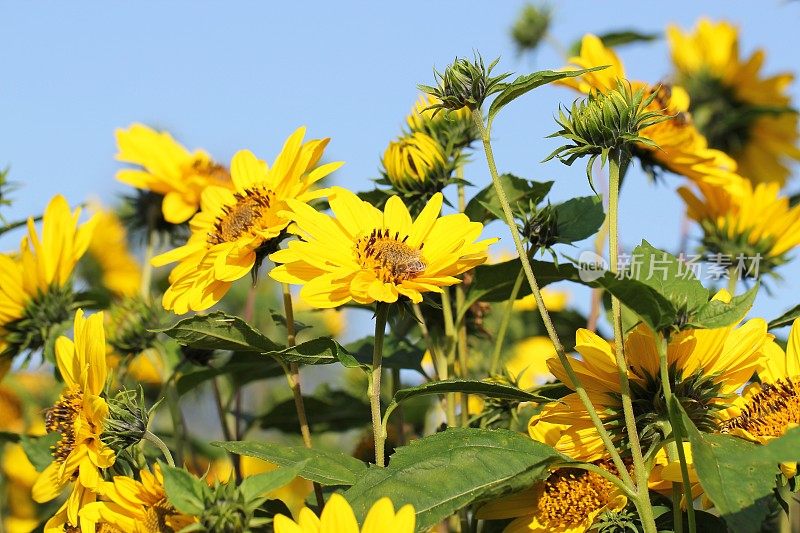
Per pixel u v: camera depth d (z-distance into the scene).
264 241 1.16
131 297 1.30
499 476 1.08
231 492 1.06
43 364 1.28
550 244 1.21
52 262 1.29
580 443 1.12
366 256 1.12
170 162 1.35
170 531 1.11
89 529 1.11
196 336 1.15
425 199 1.24
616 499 1.14
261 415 1.31
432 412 1.35
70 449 1.17
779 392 1.14
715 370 1.11
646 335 1.11
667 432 1.10
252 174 1.20
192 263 1.17
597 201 1.21
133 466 1.16
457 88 1.11
